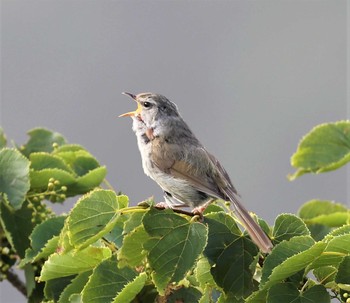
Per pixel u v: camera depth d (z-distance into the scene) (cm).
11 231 695
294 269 529
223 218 581
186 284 589
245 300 548
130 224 570
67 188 740
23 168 691
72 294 587
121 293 547
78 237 558
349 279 528
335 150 852
